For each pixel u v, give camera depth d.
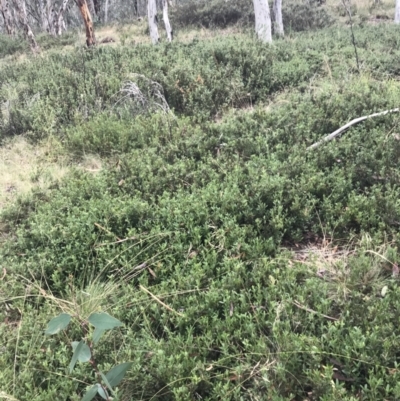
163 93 7.75
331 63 8.81
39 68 10.08
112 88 7.78
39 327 3.17
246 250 3.62
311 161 4.70
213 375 2.72
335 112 5.77
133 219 4.21
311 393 2.53
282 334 2.81
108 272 3.69
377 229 3.80
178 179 4.80
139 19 23.69
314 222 4.07
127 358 2.81
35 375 2.85
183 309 3.20
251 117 6.21
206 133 5.96
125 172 5.13
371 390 2.38
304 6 18.59
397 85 7.07
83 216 4.18
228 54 9.00
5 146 6.93
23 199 5.02
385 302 2.88
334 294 3.19
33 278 3.71
